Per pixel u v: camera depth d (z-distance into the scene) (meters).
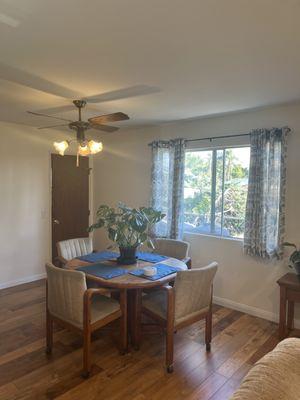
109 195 5.02
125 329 2.58
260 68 2.18
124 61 2.06
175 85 2.54
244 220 3.54
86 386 2.20
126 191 4.77
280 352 1.41
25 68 2.17
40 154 4.52
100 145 2.81
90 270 2.77
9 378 2.27
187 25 1.59
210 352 2.67
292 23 1.56
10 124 4.18
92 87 2.59
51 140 4.64
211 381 2.28
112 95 2.82
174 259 3.19
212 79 2.40
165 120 3.93
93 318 2.34
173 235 3.98
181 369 2.42
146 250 4.28
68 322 2.39
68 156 4.87
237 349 2.73
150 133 4.43
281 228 3.19
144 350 2.68
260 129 3.29
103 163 5.10
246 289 3.51
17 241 4.31
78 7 1.42
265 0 1.36
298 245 3.13
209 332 2.68
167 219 4.12
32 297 3.85
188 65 2.12
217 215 3.84
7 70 2.21
